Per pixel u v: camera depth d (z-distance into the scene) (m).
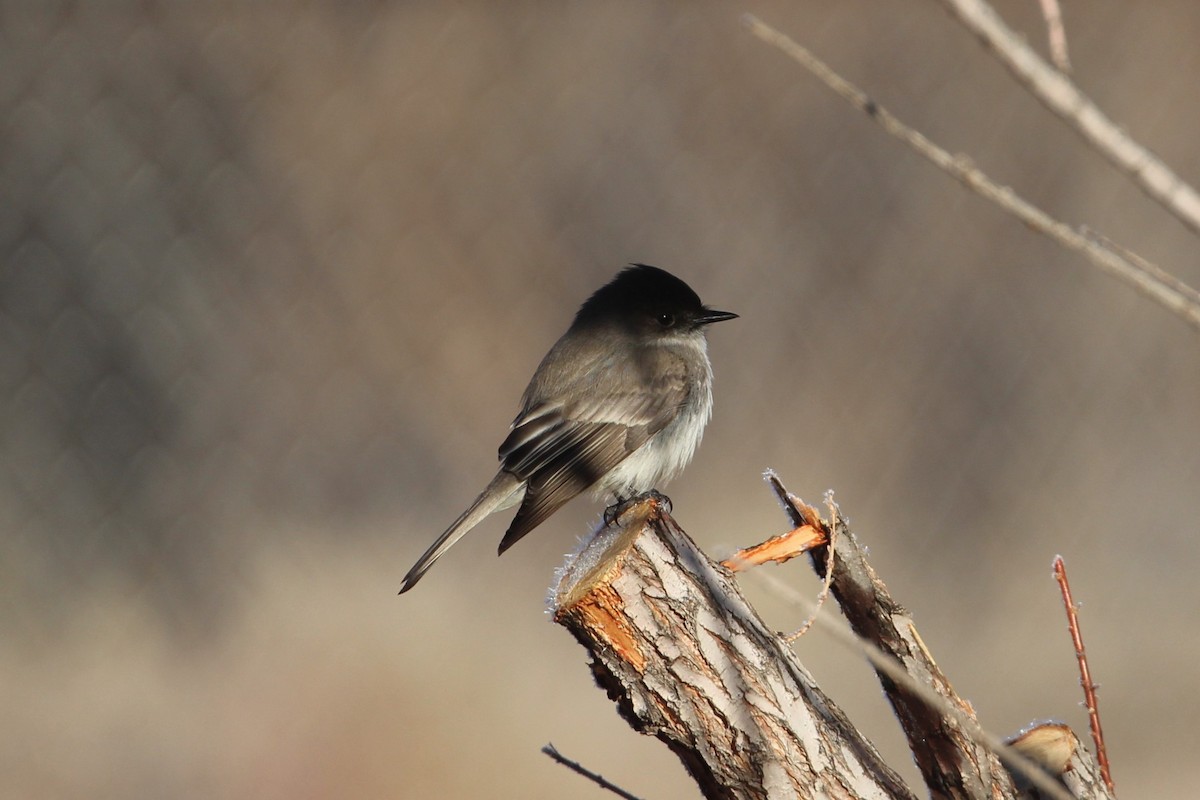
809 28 16.30
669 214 15.18
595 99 15.18
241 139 13.11
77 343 12.03
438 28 14.35
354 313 13.34
